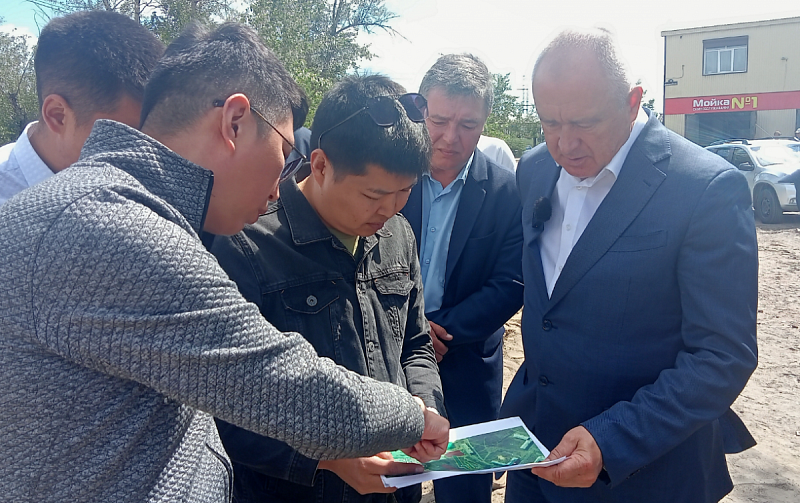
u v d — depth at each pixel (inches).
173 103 45.8
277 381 40.5
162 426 43.3
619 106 69.9
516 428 74.3
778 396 184.9
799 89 1011.3
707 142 1096.8
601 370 74.8
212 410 39.7
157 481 43.2
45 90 73.5
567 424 79.4
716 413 67.3
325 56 804.0
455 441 71.2
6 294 37.8
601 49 68.7
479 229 104.1
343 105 62.7
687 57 1082.1
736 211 67.6
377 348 68.4
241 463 63.2
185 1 589.3
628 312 72.5
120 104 73.0
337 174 63.2
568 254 79.8
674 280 70.7
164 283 38.3
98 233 37.6
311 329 63.1
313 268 63.7
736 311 66.9
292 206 65.1
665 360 72.9
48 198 38.9
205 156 46.1
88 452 39.9
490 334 102.7
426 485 134.9
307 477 60.1
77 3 524.4
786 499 132.8
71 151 75.1
